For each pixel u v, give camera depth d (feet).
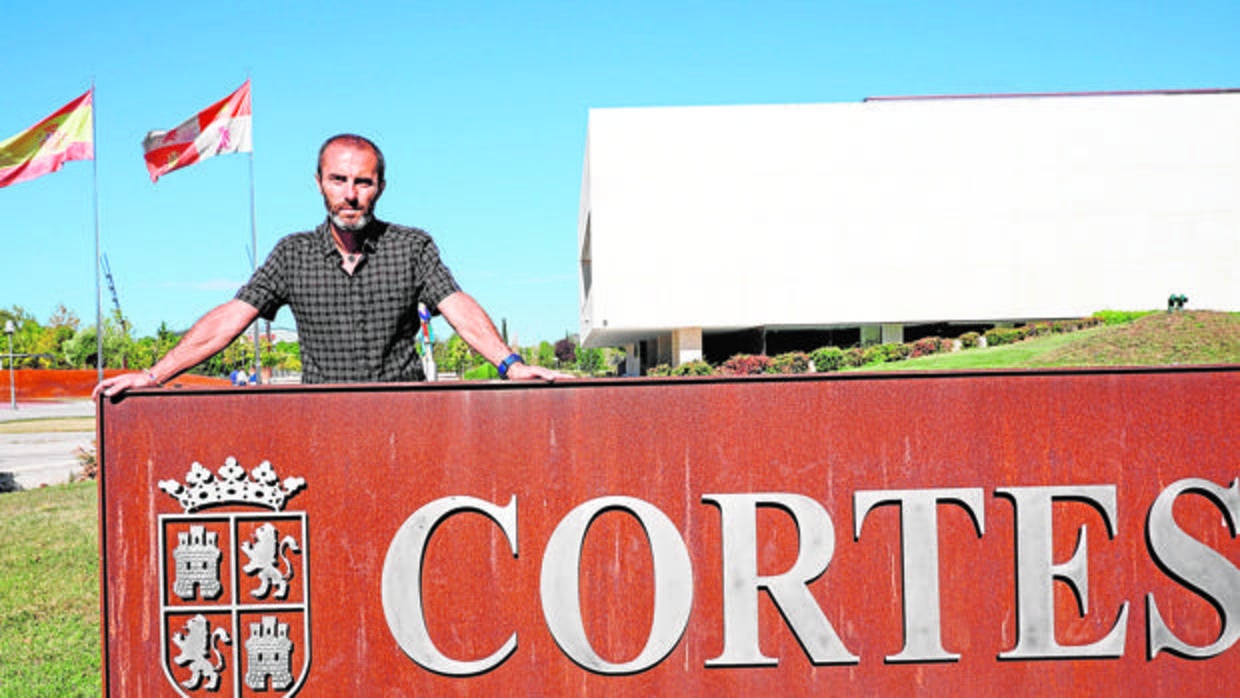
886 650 7.38
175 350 7.94
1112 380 7.47
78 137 58.85
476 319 8.26
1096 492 7.41
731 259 103.04
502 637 7.30
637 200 102.32
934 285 104.63
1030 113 105.19
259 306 8.25
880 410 7.41
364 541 7.26
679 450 7.36
